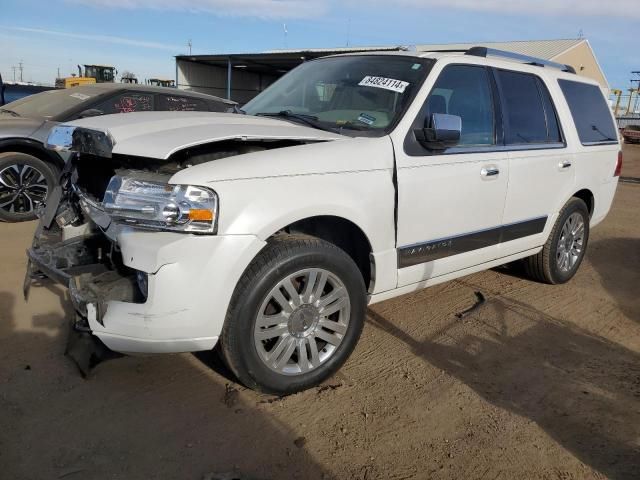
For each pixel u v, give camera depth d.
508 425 3.00
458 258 4.01
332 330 3.24
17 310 3.99
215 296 2.70
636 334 4.31
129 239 2.69
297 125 3.52
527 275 5.33
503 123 4.27
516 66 4.56
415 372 3.50
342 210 3.12
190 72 31.73
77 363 3.20
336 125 3.66
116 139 2.92
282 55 26.14
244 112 4.35
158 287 2.62
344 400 3.15
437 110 3.75
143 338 2.68
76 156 3.46
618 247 7.08
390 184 3.37
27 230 6.20
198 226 2.64
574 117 5.07
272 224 2.81
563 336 4.18
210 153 3.07
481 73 4.18
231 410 2.98
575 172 4.98
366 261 3.47
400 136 3.48
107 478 2.44
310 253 2.97
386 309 4.46
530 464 2.70
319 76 4.29
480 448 2.80
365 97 3.82
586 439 2.92
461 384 3.38
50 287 4.39
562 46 32.06
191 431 2.79
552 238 4.96
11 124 6.52
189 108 8.25
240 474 2.50
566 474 2.65
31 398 2.98
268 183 2.84
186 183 2.65
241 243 2.72
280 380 3.05
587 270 5.95
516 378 3.50
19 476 2.42
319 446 2.74
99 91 7.64
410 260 3.62
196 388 3.16
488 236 4.21
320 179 3.04
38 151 6.57
